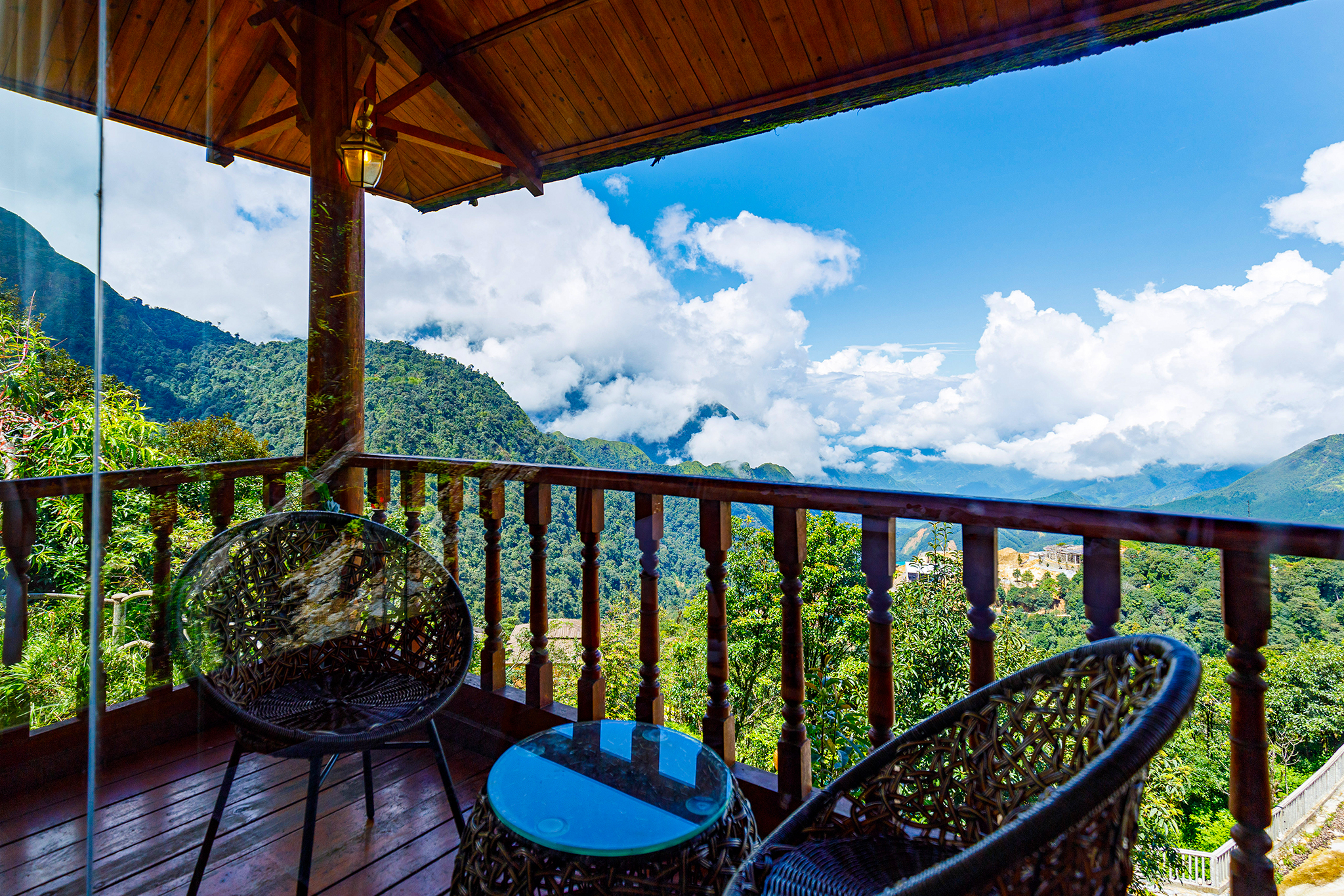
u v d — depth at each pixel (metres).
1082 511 1.00
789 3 1.73
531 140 1.80
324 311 1.07
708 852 0.89
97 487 0.86
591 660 1.42
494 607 1.32
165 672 0.95
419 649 1.24
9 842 0.87
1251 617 0.84
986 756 0.90
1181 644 0.69
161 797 0.97
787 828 0.92
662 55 1.87
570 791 0.95
